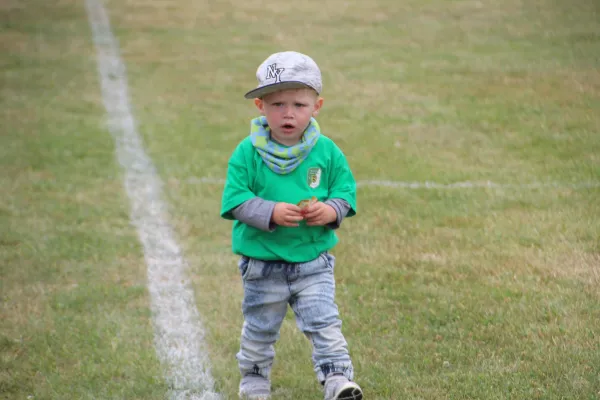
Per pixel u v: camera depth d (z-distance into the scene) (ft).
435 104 53.88
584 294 27.20
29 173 41.88
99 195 39.04
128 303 27.71
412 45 70.79
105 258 31.71
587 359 22.48
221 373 22.86
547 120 49.16
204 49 72.84
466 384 21.39
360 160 43.57
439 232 33.73
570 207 35.99
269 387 21.58
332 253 31.68
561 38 69.36
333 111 53.01
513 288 27.89
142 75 64.44
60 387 21.94
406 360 23.15
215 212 36.96
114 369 22.93
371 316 26.07
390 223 34.86
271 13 86.79
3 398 21.61
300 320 20.38
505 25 75.31
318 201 19.90
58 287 28.94
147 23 83.61
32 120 51.75
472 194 38.09
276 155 19.92
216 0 94.32
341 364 19.92
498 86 57.16
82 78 63.26
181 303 27.81
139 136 48.98
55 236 33.65
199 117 53.16
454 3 85.92
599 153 43.06
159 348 24.48
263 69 19.76
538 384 21.25
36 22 83.56
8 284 29.04
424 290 27.96
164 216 36.52
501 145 45.52
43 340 24.71
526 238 32.63
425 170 41.83
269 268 20.03
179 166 43.42
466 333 24.63
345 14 84.38
